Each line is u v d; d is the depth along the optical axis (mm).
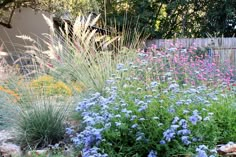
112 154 2408
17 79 4090
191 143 2369
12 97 3645
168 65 4871
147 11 12852
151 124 2490
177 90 2922
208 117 2434
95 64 4543
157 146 2400
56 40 5117
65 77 4500
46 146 3152
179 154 2336
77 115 3453
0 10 9922
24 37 5508
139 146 2471
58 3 9258
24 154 2916
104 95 3830
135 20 12430
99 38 5031
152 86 3072
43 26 10969
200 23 13695
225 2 12875
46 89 3697
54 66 4629
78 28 4848
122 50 4965
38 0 9188
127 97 2959
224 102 3023
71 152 2768
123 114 2611
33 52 4766
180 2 13227
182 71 4797
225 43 9758
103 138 2467
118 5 12789
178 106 2643
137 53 4918
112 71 4426
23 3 9234
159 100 2705
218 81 4398
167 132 2291
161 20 13883
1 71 4484
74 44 4797
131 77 3875
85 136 2523
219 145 2547
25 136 3182
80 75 4387
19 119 3311
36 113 3270
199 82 4441
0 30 11039
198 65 5188
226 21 13141
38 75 4211
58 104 3518
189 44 10523
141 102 2602
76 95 3920
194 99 2848
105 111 2652
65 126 3355
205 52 9414
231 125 2758
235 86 4215
